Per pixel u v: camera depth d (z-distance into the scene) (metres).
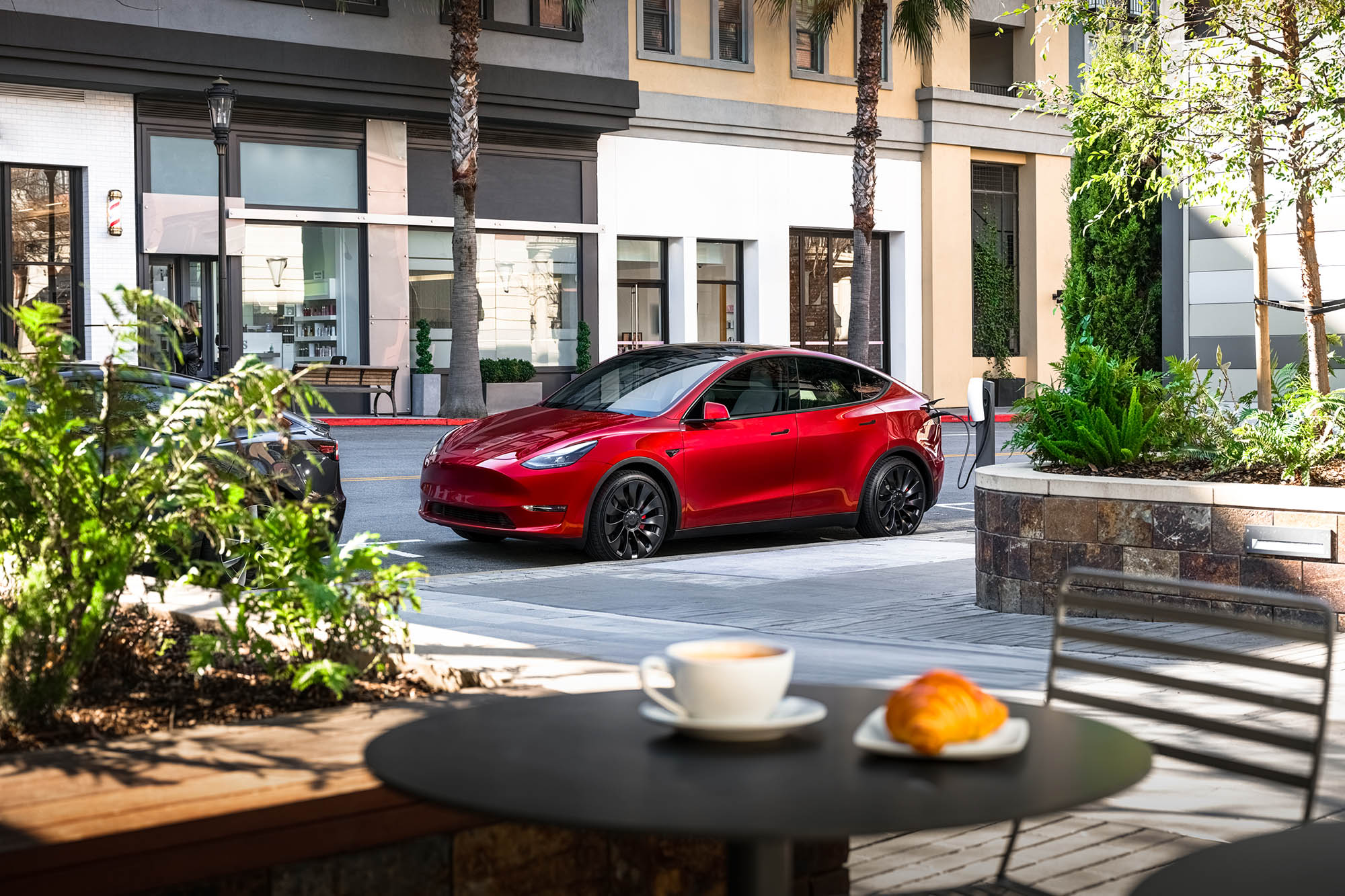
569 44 30.83
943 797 1.89
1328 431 9.07
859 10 36.38
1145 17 11.79
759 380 12.79
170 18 25.72
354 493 15.56
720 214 33.94
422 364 29.44
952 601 9.52
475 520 11.78
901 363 37.50
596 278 32.03
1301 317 21.94
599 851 2.89
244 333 27.28
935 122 37.16
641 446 11.83
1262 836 2.43
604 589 10.03
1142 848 3.98
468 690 3.46
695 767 2.05
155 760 2.75
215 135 23.78
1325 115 11.10
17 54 23.89
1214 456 9.37
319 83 27.22
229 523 3.68
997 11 38.81
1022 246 39.91
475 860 2.72
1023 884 3.23
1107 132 12.15
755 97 34.41
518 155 30.78
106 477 3.62
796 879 3.21
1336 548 7.98
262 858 2.42
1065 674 6.49
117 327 3.75
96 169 25.41
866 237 32.94
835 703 2.46
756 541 13.56
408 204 29.34
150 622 4.50
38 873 2.21
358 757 2.75
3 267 24.73
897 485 13.49
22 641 3.30
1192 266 23.34
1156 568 8.59
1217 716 5.55
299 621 3.72
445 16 29.09
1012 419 10.17
